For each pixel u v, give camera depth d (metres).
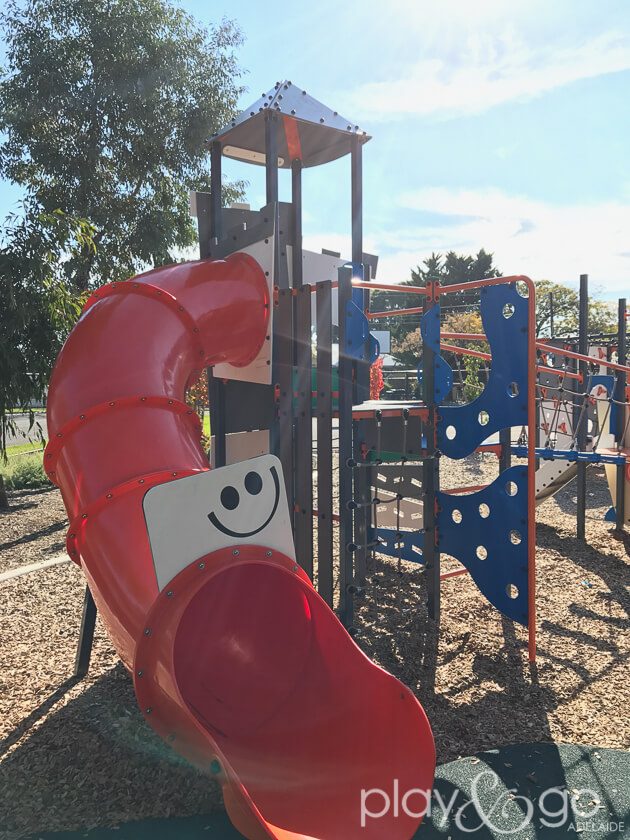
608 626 3.99
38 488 9.98
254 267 3.57
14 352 7.20
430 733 2.05
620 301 6.68
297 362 3.60
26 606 4.42
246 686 2.50
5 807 2.33
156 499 1.96
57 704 3.07
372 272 4.96
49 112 13.40
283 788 2.09
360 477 4.20
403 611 4.21
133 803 2.35
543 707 3.00
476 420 3.80
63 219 7.35
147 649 1.96
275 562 2.22
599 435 6.38
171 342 2.94
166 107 14.12
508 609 3.64
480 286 3.69
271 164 3.75
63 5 13.21
